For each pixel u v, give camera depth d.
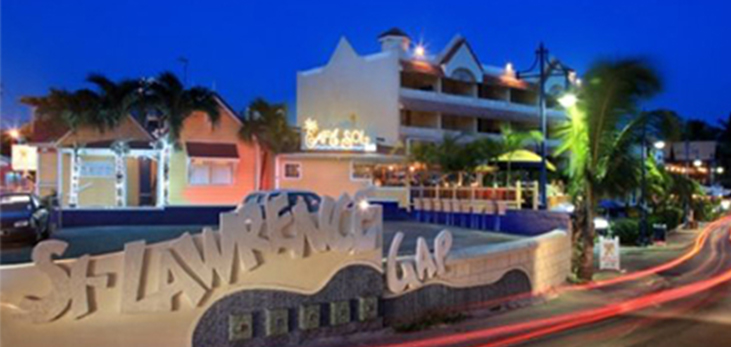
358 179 39.69
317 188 38.84
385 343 9.80
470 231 27.69
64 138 32.34
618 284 18.02
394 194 37.44
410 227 30.06
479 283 12.50
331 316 9.66
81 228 27.20
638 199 41.88
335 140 39.12
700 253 29.17
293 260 9.28
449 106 50.19
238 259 8.78
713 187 79.88
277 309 9.07
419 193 35.75
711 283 19.31
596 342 10.55
